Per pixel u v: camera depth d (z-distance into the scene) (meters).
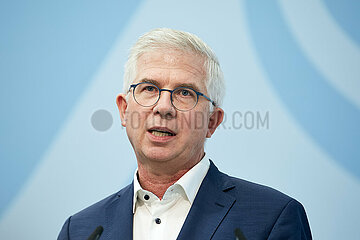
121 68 8.78
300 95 8.18
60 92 8.84
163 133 5.29
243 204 5.32
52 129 8.76
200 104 5.38
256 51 8.42
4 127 8.82
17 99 8.88
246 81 8.38
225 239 4.98
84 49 8.91
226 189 5.50
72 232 5.61
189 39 5.48
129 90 5.52
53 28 9.03
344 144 7.98
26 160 8.72
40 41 9.01
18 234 8.55
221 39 8.56
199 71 5.42
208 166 5.75
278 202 5.31
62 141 8.70
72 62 8.90
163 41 5.44
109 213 5.67
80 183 8.56
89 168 8.59
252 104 8.30
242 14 8.57
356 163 7.91
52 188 8.60
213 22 8.64
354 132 7.98
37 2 9.15
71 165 8.63
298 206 5.35
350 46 8.16
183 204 5.42
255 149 8.19
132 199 5.55
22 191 8.65
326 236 7.85
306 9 8.37
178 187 5.42
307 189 7.98
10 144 8.77
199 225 5.14
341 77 8.12
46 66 8.93
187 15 8.75
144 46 5.50
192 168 5.52
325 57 8.20
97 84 8.78
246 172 8.17
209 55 5.59
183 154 5.31
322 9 8.31
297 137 8.10
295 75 8.25
